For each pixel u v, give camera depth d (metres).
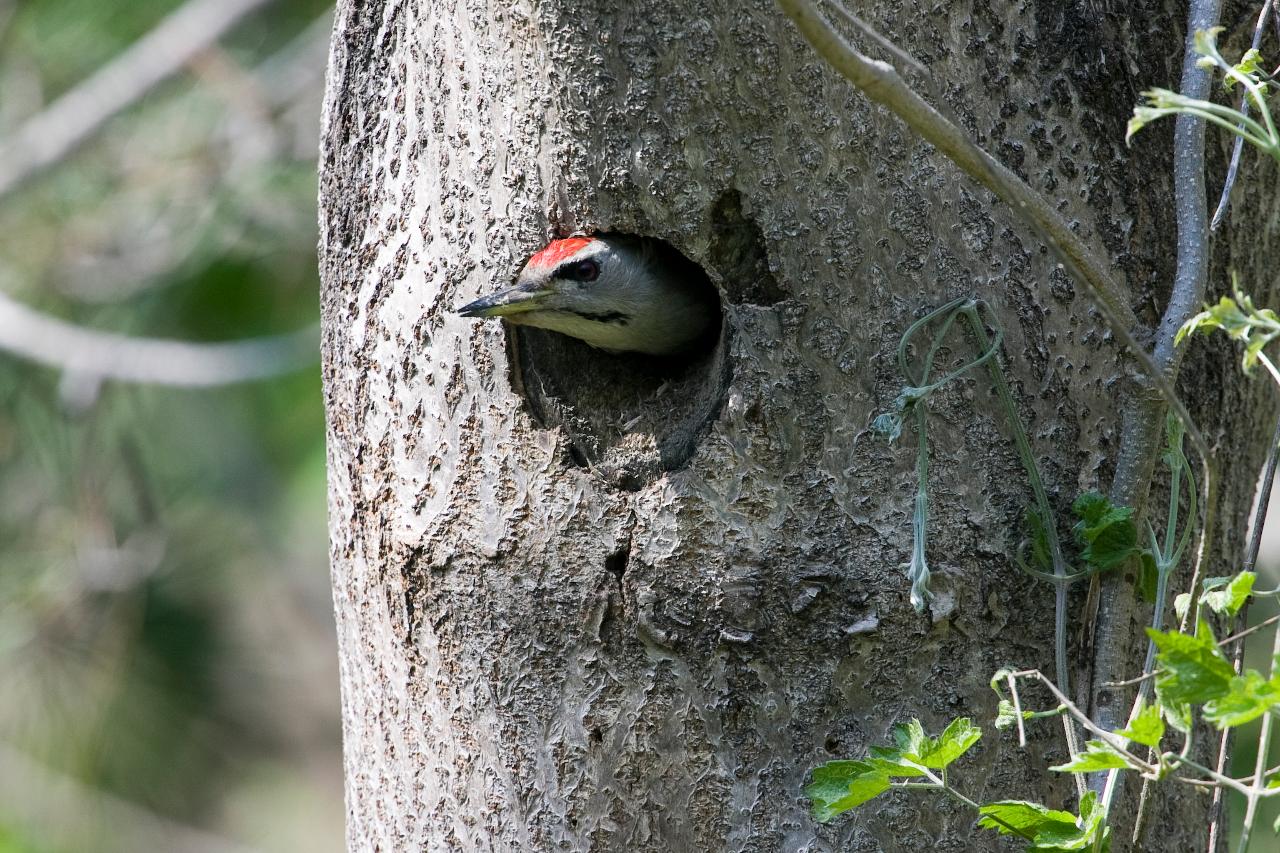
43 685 14.52
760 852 6.76
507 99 7.00
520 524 7.00
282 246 15.93
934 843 6.75
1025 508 6.76
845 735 6.73
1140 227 6.97
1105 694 6.70
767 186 6.76
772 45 6.70
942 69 6.77
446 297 7.21
